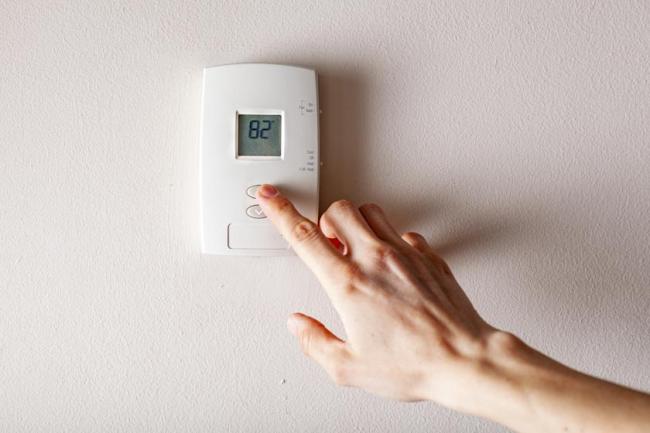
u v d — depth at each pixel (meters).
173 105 0.58
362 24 0.59
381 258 0.51
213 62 0.58
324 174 0.59
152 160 0.58
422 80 0.60
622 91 0.61
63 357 0.59
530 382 0.45
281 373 0.60
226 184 0.56
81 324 0.59
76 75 0.57
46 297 0.58
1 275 0.58
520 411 0.45
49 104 0.57
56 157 0.58
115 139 0.58
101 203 0.58
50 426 0.59
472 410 0.47
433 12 0.59
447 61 0.60
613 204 0.61
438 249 0.61
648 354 0.63
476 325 0.50
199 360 0.60
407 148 0.60
